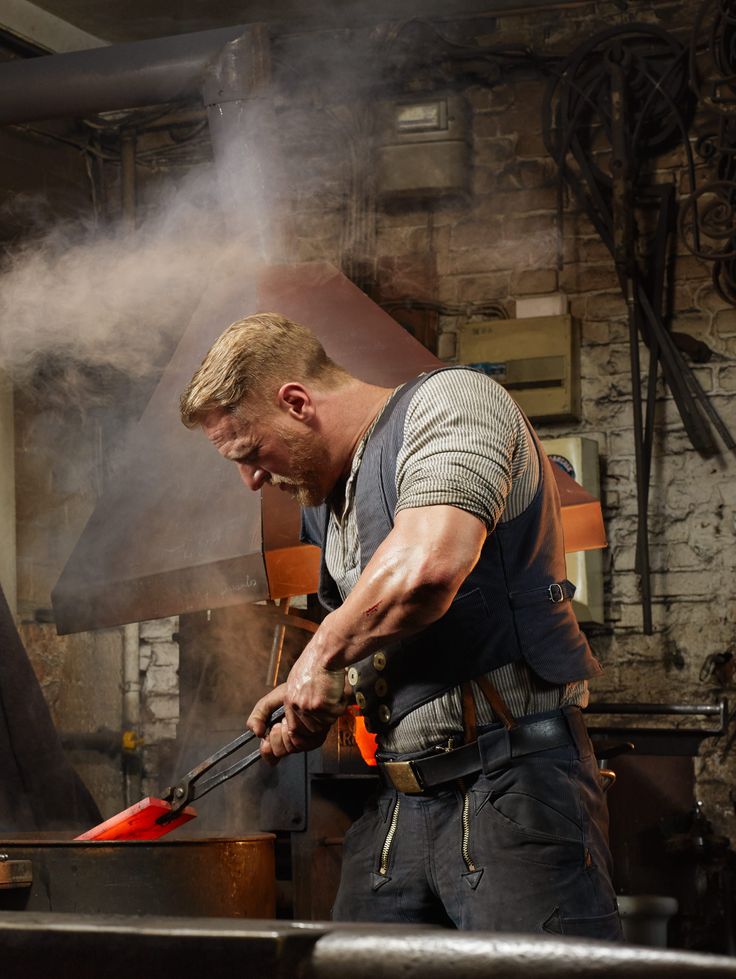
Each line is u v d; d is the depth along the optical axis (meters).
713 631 3.92
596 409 4.12
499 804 1.46
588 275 4.21
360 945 0.57
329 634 1.38
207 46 3.72
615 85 4.10
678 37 4.14
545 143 4.23
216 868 1.69
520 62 4.30
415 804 1.53
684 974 0.51
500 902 1.44
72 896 1.62
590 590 3.88
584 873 1.46
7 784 2.93
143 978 0.61
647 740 3.53
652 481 4.03
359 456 1.54
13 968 0.64
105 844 1.63
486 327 4.16
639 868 3.55
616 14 4.23
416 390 1.48
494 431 1.40
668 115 4.12
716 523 3.95
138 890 1.63
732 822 3.78
